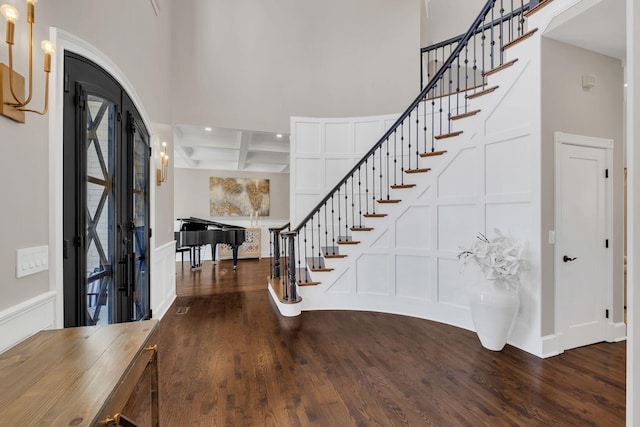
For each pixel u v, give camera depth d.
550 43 2.54
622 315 2.84
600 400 1.90
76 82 1.83
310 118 4.83
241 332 3.07
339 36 5.48
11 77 1.25
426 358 2.48
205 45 4.92
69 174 1.75
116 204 2.35
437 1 6.45
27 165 1.42
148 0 3.28
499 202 2.82
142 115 2.95
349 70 5.50
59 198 1.63
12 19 1.18
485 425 1.68
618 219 2.86
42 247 1.51
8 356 1.05
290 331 3.09
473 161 3.07
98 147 2.11
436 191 3.38
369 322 3.36
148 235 3.18
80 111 1.85
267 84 5.22
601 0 2.11
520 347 2.64
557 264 2.56
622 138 2.88
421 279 3.52
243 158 6.72
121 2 2.53
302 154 4.82
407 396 1.96
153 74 3.48
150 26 3.36
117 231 2.36
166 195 3.99
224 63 5.02
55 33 1.62
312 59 5.41
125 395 0.96
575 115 2.65
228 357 2.51
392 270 3.69
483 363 2.39
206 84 4.92
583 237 2.70
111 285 2.29
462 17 6.19
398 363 2.40
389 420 1.73
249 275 6.03
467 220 3.12
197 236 6.35
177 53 4.78
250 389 2.04
